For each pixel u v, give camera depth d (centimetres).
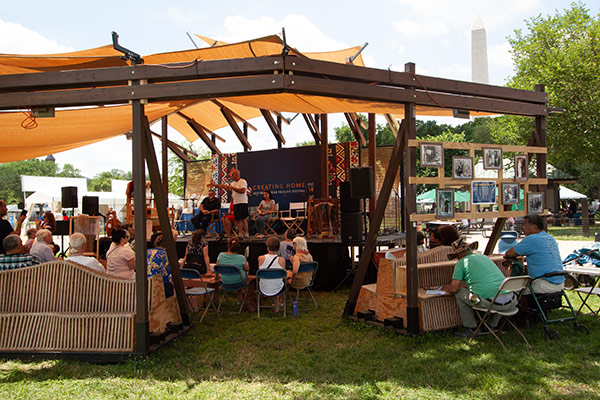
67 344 434
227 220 990
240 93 428
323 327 551
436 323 499
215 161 1308
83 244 536
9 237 471
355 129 1134
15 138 755
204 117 1227
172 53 584
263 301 731
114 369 406
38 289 452
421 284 535
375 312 554
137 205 434
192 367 413
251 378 386
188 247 672
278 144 1248
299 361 428
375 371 395
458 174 511
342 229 780
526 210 564
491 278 460
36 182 2531
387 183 534
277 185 1225
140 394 351
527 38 2191
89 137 825
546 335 474
